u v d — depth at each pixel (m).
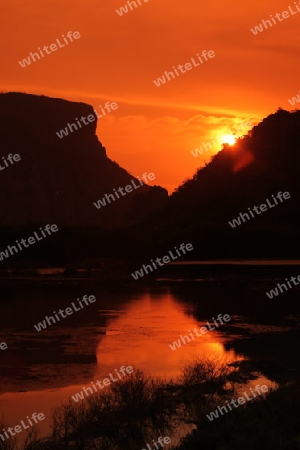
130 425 16.05
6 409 17.53
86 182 187.75
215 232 82.31
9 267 66.06
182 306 37.25
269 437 14.20
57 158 188.38
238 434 14.64
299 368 22.06
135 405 17.12
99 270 61.19
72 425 16.05
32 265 69.50
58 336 28.14
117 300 39.97
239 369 21.22
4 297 41.31
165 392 18.45
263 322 31.86
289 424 15.00
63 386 19.94
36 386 19.91
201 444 14.54
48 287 47.31
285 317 33.44
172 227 96.56
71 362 23.12
